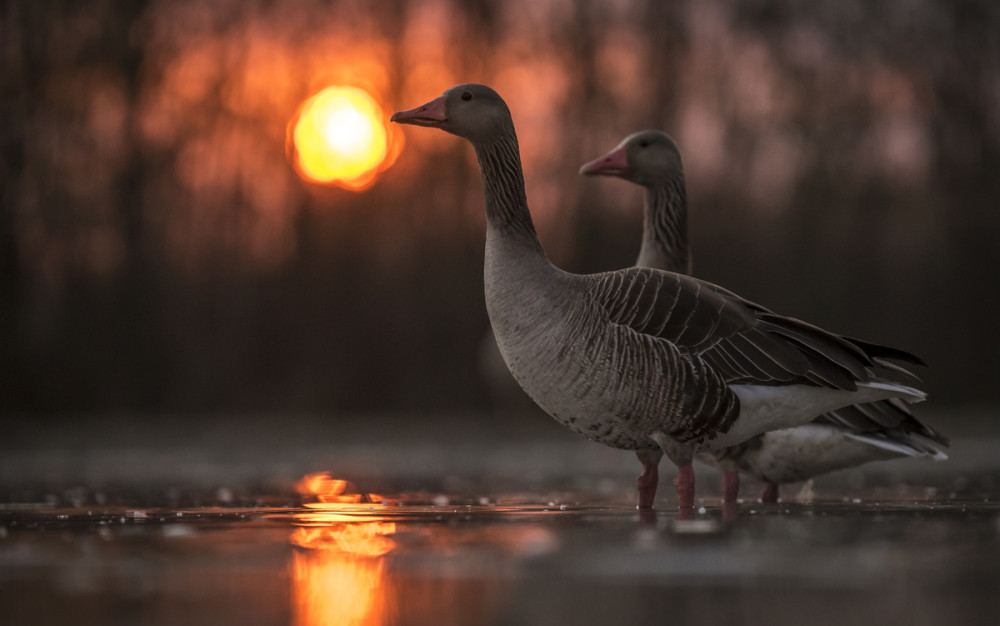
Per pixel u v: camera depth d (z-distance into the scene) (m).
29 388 26.59
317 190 28.19
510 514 6.54
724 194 26.86
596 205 27.33
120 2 26.98
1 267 26.41
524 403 25.61
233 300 28.22
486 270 7.23
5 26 26.55
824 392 6.91
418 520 6.09
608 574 3.95
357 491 9.44
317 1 27.73
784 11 27.08
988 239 27.16
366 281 28.44
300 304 28.41
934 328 27.02
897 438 7.74
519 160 7.51
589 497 8.59
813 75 27.20
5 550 4.74
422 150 28.02
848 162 27.09
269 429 24.09
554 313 6.88
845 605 3.43
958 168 27.52
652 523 5.72
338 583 3.83
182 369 28.02
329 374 28.42
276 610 3.38
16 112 26.66
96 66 27.12
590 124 27.70
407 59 27.81
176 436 21.95
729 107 27.25
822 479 10.93
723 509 6.83
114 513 6.91
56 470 13.44
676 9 27.53
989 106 27.70
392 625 3.16
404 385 28.41
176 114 27.78
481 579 3.89
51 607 3.45
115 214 27.53
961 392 27.02
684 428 6.84
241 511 7.02
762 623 3.18
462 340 28.17
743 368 6.79
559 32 27.84
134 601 3.54
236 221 28.11
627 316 6.77
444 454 17.22
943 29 27.38
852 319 27.02
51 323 26.95
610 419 6.90
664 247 9.38
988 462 13.91
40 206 26.81
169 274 27.94
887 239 27.05
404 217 28.14
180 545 4.86
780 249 26.81
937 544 4.66
